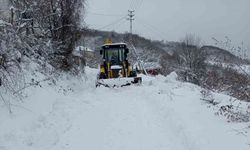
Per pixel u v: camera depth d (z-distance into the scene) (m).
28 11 12.63
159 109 9.88
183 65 38.91
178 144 6.77
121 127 8.16
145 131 7.75
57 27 14.66
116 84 15.45
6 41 9.00
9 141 6.62
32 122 7.93
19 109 8.23
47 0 14.15
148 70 34.53
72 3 15.20
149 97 12.02
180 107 9.39
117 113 9.68
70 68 15.77
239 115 7.74
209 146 6.18
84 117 9.22
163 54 57.56
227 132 6.76
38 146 6.80
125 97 12.66
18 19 11.23
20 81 9.42
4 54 8.70
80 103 11.01
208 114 8.39
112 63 18.09
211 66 12.42
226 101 9.66
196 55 38.31
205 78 12.73
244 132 6.63
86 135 7.60
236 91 10.34
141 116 9.20
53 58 14.21
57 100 10.70
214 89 11.45
